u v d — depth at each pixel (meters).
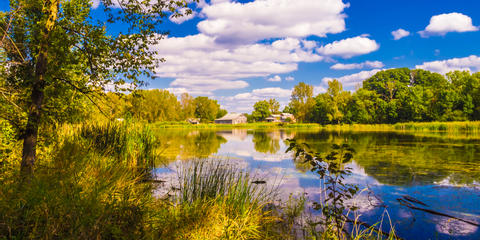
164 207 3.80
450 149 13.57
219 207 3.81
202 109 89.62
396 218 4.56
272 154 12.28
